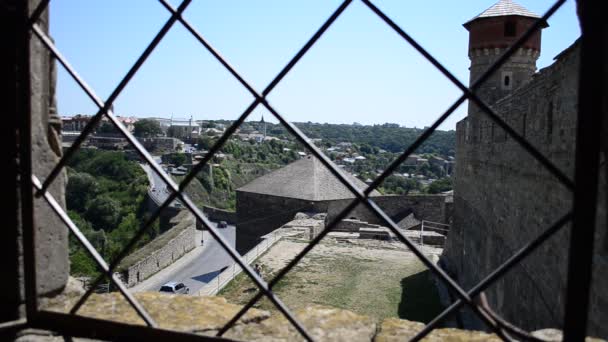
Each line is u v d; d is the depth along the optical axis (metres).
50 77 2.56
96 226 39.44
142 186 44.94
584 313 1.58
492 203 11.80
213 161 68.94
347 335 2.46
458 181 17.48
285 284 12.91
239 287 12.51
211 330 2.46
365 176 65.88
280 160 88.00
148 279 23.92
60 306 2.60
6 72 2.28
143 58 2.12
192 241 32.69
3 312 2.41
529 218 8.18
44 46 2.45
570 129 6.07
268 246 17.36
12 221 2.37
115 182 47.47
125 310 2.64
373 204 1.90
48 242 2.59
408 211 27.92
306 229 20.64
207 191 58.06
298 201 25.98
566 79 6.25
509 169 9.95
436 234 21.69
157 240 27.64
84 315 2.52
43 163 2.50
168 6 2.06
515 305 8.99
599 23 1.51
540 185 7.52
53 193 2.59
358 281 13.42
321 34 1.91
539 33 17.14
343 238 19.61
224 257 29.64
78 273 21.75
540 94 7.66
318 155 1.95
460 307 1.79
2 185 2.36
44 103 2.50
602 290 4.04
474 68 17.78
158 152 68.44
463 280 15.41
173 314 2.62
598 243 4.14
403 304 11.77
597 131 1.54
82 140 2.22
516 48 1.72
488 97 17.25
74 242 24.52
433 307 11.54
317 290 12.55
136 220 40.12
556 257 6.40
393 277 13.97
